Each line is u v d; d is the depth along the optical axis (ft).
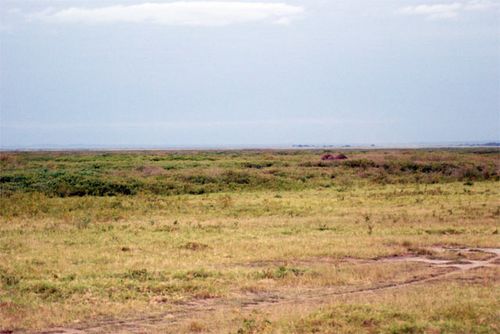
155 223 107.86
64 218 113.50
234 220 111.45
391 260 77.92
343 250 81.76
